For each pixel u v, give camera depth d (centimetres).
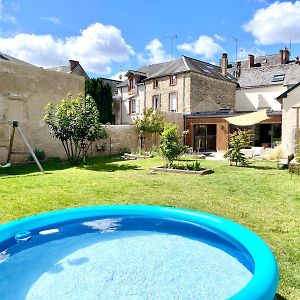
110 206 643
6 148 1582
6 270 455
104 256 502
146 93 3434
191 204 766
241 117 2191
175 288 399
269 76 3397
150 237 582
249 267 432
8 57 2173
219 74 3438
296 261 446
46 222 575
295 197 847
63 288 406
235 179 1138
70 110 1489
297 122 1709
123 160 1811
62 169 1423
